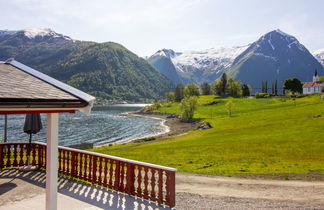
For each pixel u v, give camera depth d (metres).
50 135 6.46
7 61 8.88
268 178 15.58
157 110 145.00
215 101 129.62
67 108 6.02
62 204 8.04
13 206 7.80
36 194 8.82
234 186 13.64
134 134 68.25
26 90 5.94
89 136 64.12
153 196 8.37
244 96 153.75
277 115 66.69
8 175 10.86
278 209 9.68
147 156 27.81
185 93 170.88
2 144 11.95
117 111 168.50
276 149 27.70
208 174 16.84
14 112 5.32
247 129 49.75
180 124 89.31
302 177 15.76
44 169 11.75
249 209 9.62
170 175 7.91
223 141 37.19
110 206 7.95
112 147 43.62
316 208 9.86
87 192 9.16
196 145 35.00
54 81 7.39
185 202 10.34
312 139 32.62
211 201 10.60
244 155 25.28
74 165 10.92
